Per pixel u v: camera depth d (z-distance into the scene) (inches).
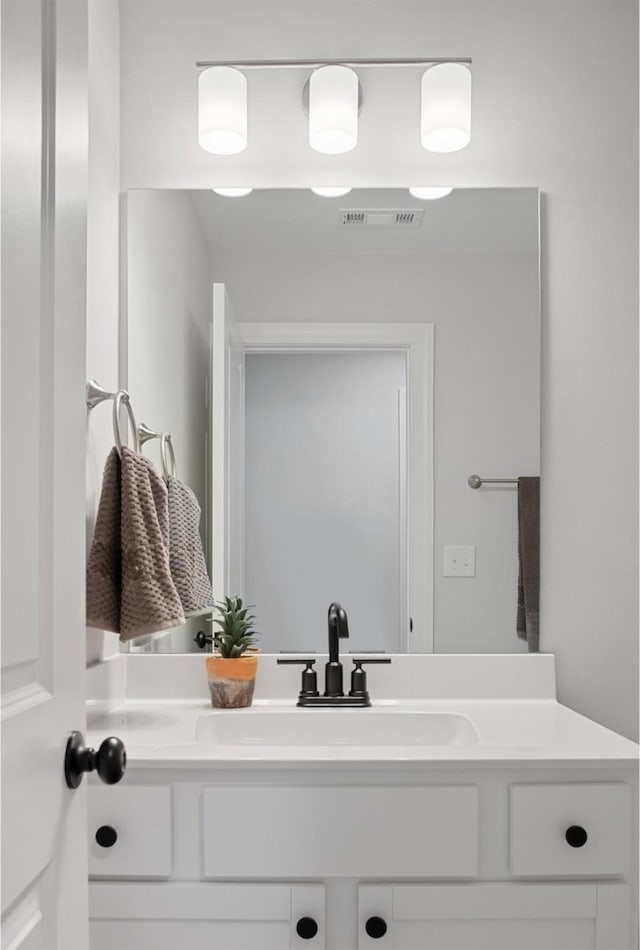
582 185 72.2
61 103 32.4
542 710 64.6
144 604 57.7
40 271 30.2
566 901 48.4
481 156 72.4
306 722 62.4
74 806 33.3
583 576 71.0
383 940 48.1
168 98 72.3
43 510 30.4
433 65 71.0
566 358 71.9
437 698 69.0
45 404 30.7
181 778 48.7
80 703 34.4
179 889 47.9
